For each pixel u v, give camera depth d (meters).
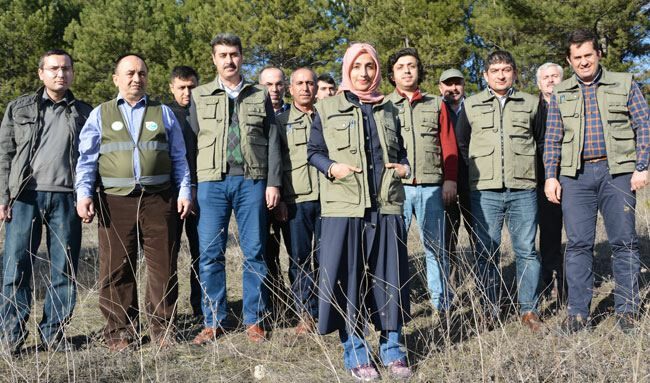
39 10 20.72
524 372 3.01
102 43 20.38
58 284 3.78
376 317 3.29
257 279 4.05
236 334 4.07
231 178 4.01
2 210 3.63
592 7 15.64
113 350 3.73
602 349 3.25
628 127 3.81
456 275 4.79
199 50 20.72
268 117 4.17
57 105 3.81
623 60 17.42
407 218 4.51
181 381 3.33
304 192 4.29
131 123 3.81
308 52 21.06
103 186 3.78
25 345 3.84
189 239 4.91
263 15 20.75
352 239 3.22
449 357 3.24
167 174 3.87
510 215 4.19
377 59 3.40
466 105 4.40
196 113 4.12
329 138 3.32
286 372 3.43
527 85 17.23
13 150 3.72
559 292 4.77
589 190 3.88
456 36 17.80
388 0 18.62
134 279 3.90
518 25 16.86
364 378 3.19
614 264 3.86
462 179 4.64
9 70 21.02
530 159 4.17
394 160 3.36
